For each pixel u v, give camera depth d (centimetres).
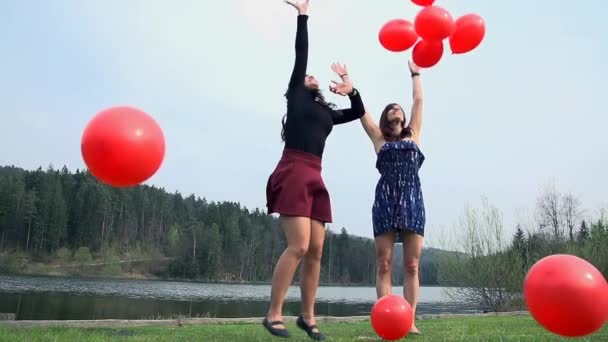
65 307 1852
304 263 344
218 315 1823
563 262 248
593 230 2366
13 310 1645
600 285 237
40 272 5178
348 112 380
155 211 7338
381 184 415
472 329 551
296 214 314
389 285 407
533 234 2722
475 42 424
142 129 271
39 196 5916
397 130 434
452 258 2125
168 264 6247
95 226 6244
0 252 5438
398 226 399
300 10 350
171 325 772
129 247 6569
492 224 2069
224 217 7462
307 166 326
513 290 2005
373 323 362
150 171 279
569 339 378
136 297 2741
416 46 446
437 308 2516
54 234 5825
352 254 7969
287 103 346
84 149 270
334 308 2570
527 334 447
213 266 6412
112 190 6706
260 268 6819
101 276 5372
